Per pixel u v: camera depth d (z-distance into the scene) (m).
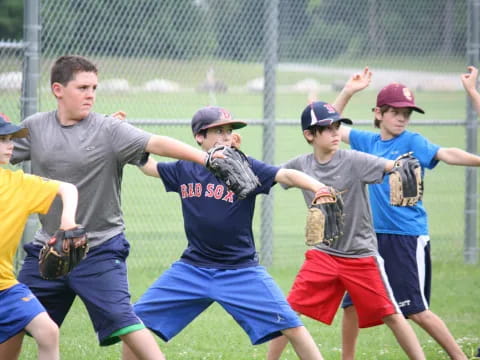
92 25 26.97
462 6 33.53
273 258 28.94
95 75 14.18
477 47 29.39
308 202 16.77
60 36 26.22
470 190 29.52
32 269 14.14
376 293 16.09
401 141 18.41
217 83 38.56
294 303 16.61
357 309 16.36
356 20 33.94
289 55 34.62
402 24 33.44
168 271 15.30
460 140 47.88
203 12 29.36
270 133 27.55
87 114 14.17
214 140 15.75
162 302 14.98
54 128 14.12
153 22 28.28
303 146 47.28
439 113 58.41
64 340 19.22
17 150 14.25
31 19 22.73
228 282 14.79
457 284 26.27
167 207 33.84
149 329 14.97
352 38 34.00
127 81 28.69
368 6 34.22
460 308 22.98
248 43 31.75
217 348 18.70
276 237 32.66
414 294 17.03
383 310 16.08
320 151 16.61
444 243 31.67
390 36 33.59
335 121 16.27
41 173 14.16
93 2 26.81
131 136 13.81
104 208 14.06
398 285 17.14
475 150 29.16
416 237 17.33
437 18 33.62
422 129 52.41
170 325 15.12
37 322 12.66
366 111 61.72
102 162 13.91
